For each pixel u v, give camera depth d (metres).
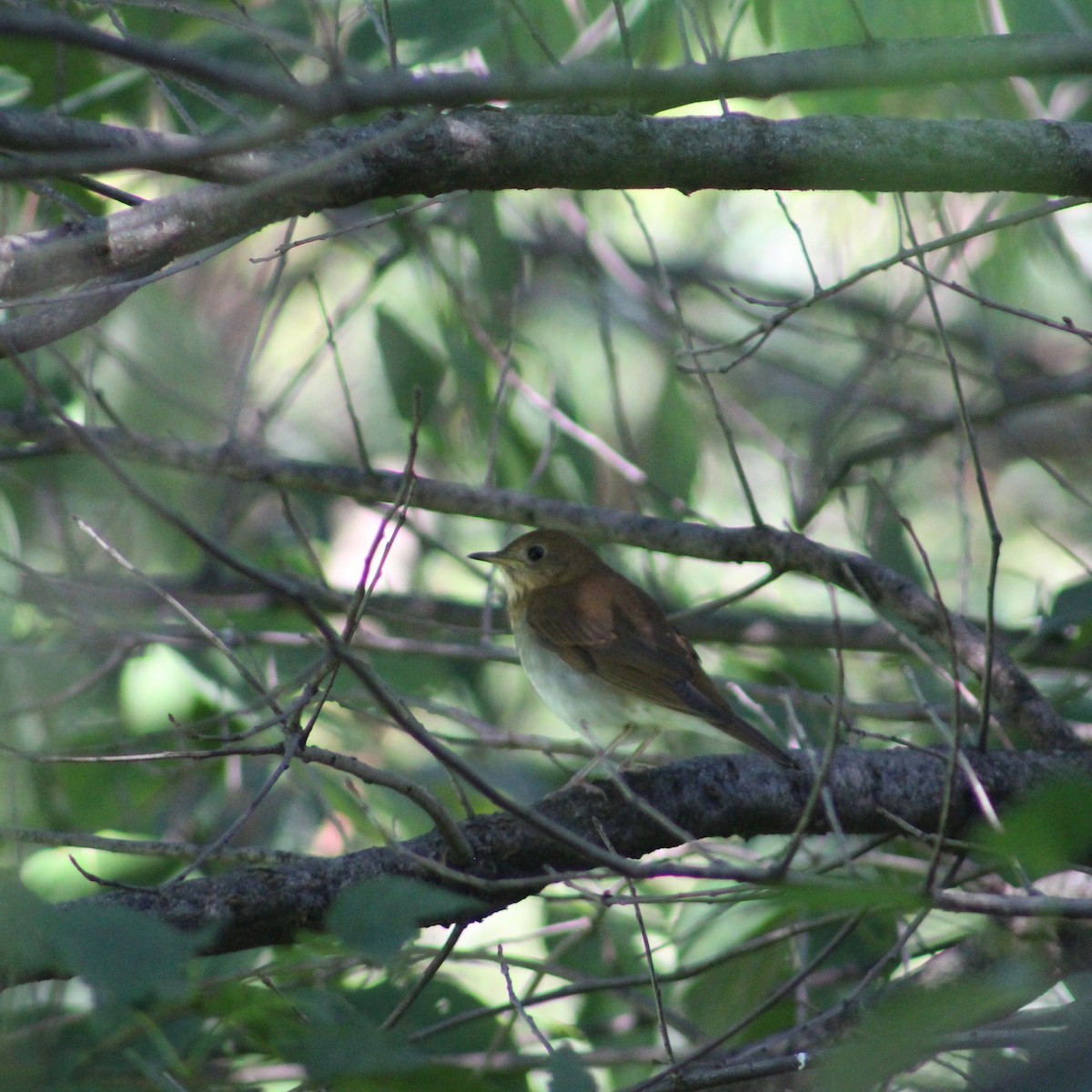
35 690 11.49
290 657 13.08
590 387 16.16
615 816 8.28
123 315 15.00
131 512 13.86
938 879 8.17
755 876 5.75
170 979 4.62
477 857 7.78
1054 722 9.41
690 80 6.14
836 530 16.77
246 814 6.92
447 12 11.41
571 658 10.60
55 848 9.55
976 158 8.52
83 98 12.24
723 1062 7.90
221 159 7.84
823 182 8.53
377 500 11.32
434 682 13.31
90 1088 5.24
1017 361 18.47
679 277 18.03
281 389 16.30
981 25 11.02
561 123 8.27
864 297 17.80
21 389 12.65
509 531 13.95
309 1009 6.35
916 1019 4.37
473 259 14.88
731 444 10.28
